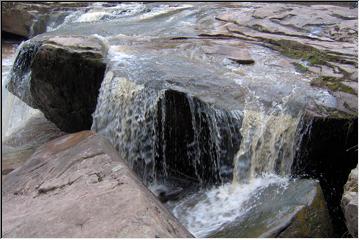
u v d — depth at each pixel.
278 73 6.03
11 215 3.56
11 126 8.66
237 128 5.16
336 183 4.83
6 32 12.47
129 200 3.29
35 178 4.36
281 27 7.89
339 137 4.85
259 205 4.52
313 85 5.57
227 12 9.38
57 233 3.03
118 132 5.99
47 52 6.68
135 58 6.47
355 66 5.92
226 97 5.37
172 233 3.07
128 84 5.84
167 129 5.57
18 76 7.75
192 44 7.17
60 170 4.27
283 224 4.00
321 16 8.33
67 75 6.65
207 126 5.30
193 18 9.37
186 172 5.60
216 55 6.66
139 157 5.82
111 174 3.88
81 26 9.29
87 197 3.46
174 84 5.59
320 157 4.90
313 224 4.04
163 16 9.80
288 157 4.94
